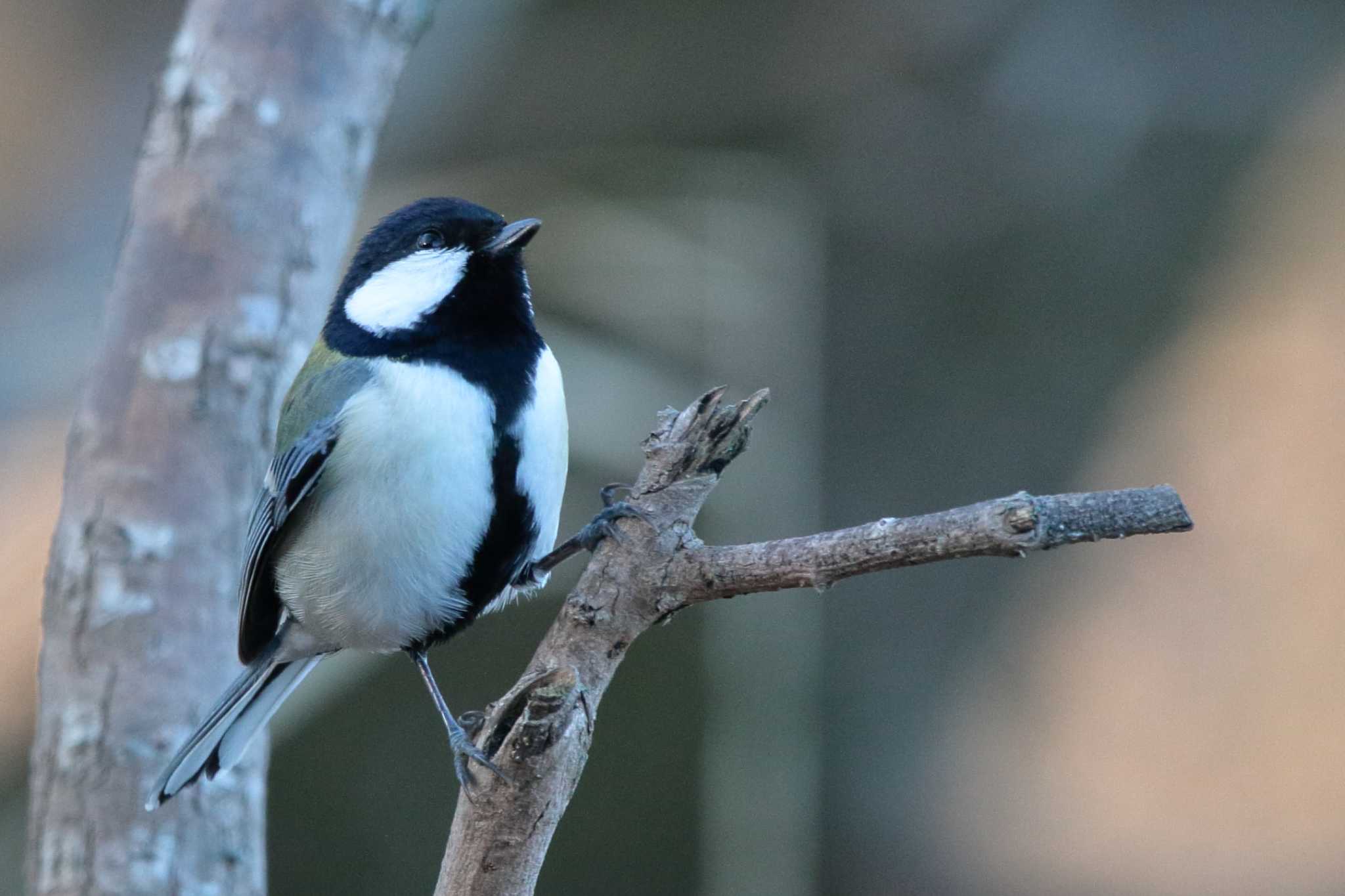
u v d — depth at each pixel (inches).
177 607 243.8
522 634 408.5
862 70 482.3
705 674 431.8
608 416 421.1
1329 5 487.8
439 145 503.5
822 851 462.3
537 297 442.6
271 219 261.9
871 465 473.1
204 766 235.8
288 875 403.2
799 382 468.1
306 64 269.0
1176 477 490.9
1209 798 476.1
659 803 426.6
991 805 473.4
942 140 485.1
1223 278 492.4
